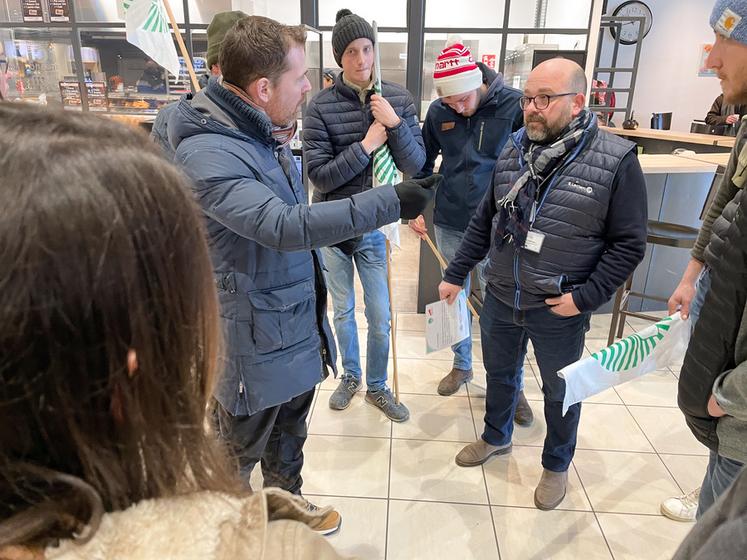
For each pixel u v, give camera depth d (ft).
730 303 3.46
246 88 4.32
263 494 1.36
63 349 0.99
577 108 5.49
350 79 7.20
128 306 1.04
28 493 1.08
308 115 7.43
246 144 4.25
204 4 18.19
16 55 17.47
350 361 8.66
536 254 5.72
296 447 5.77
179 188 1.18
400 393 8.87
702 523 2.16
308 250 4.32
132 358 1.08
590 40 19.06
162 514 1.20
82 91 16.75
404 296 12.95
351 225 4.01
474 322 11.37
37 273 0.95
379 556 5.86
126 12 6.51
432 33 19.74
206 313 1.26
